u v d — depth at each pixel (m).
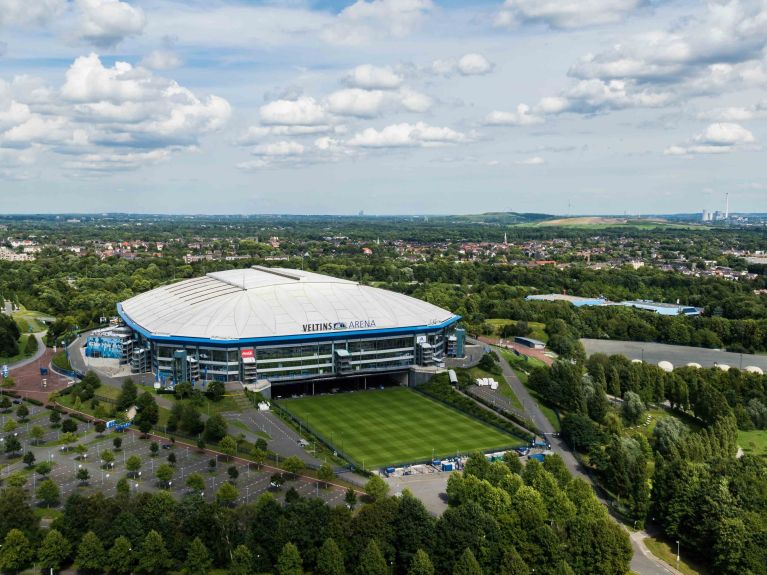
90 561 165.38
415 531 170.25
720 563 178.00
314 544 172.50
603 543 169.12
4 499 179.75
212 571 170.50
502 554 169.00
